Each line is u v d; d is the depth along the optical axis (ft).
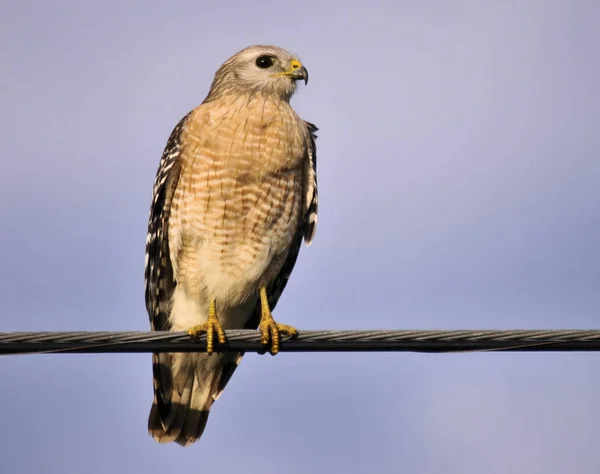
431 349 31.81
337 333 31.96
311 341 32.04
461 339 31.65
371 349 32.04
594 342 31.27
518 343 31.37
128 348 32.24
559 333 31.24
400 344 31.89
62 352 31.37
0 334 30.83
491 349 31.55
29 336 31.01
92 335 31.55
